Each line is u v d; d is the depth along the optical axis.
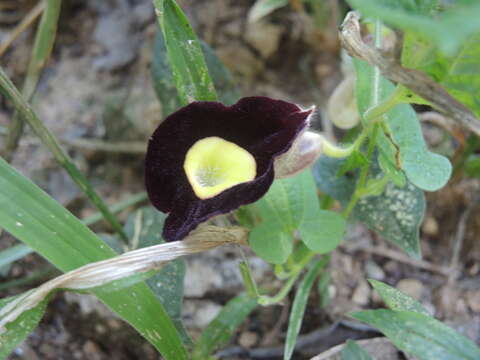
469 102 0.10
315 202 0.13
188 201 0.11
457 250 0.19
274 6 0.20
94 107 0.22
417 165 0.12
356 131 0.16
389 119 0.12
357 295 0.18
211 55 0.16
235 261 0.18
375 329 0.17
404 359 0.15
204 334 0.14
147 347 0.17
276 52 0.23
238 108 0.11
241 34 0.22
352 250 0.19
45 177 0.20
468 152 0.18
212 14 0.23
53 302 0.18
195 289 0.17
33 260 0.18
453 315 0.18
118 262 0.11
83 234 0.11
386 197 0.15
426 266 0.19
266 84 0.23
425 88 0.09
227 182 0.11
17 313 0.11
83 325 0.17
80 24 0.24
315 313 0.17
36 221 0.11
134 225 0.16
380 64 0.10
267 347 0.17
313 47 0.23
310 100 0.22
